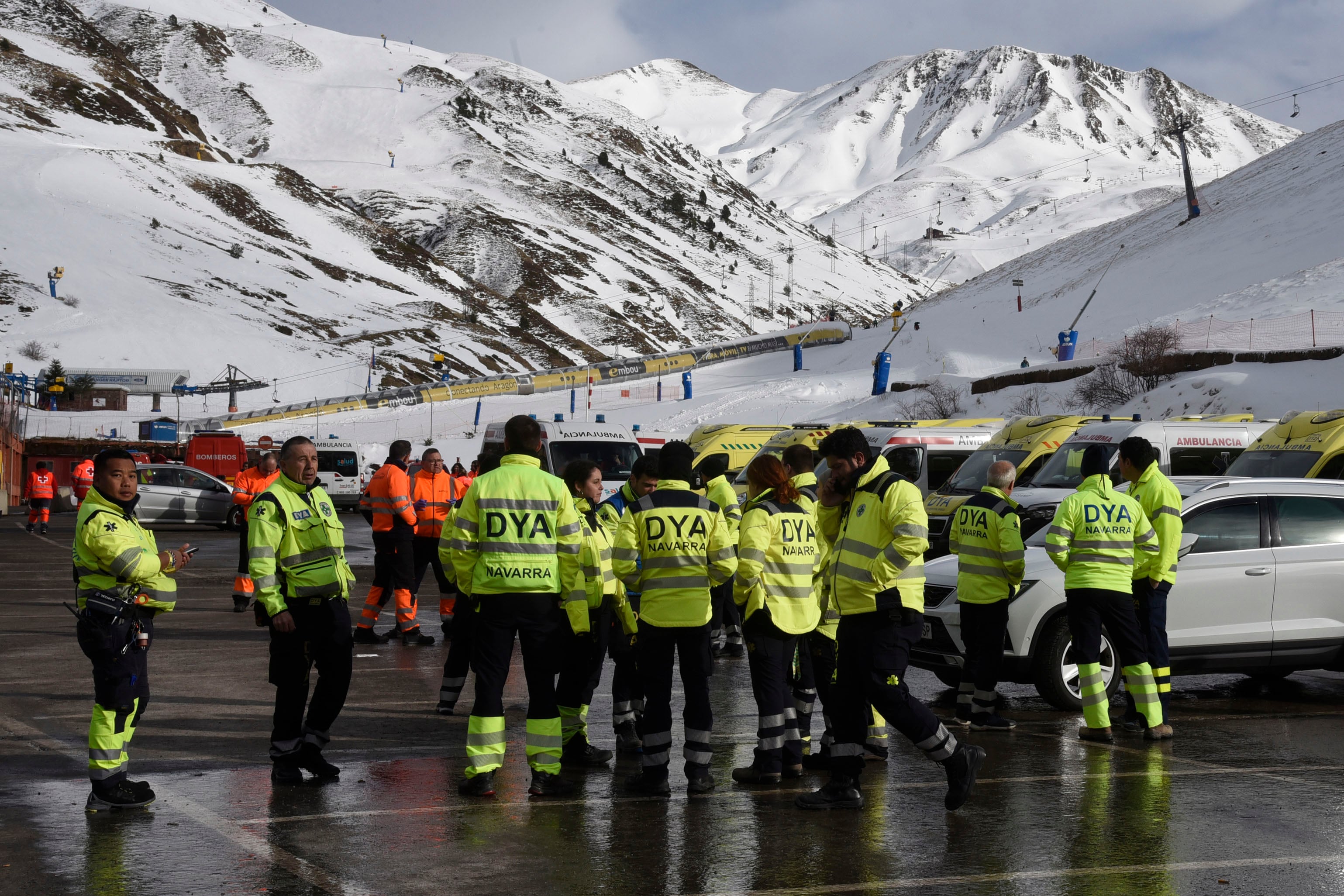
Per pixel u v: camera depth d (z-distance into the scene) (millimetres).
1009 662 8891
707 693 6598
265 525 6441
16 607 14602
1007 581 8141
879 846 5500
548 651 6426
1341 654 9477
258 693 9211
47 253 133000
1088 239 140500
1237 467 15242
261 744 7508
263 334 124812
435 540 12492
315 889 4797
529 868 5109
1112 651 9141
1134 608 7930
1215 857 5336
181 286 135250
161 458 46500
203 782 6535
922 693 9805
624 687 7637
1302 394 42469
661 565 6516
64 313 116375
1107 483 7969
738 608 11508
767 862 5223
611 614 7715
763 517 6629
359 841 5480
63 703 8711
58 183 162375
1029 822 5906
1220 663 9281
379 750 7422
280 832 5609
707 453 23828
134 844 5395
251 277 148125
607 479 17953
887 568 5918
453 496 12664
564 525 6535
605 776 6988
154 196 170875
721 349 122688
